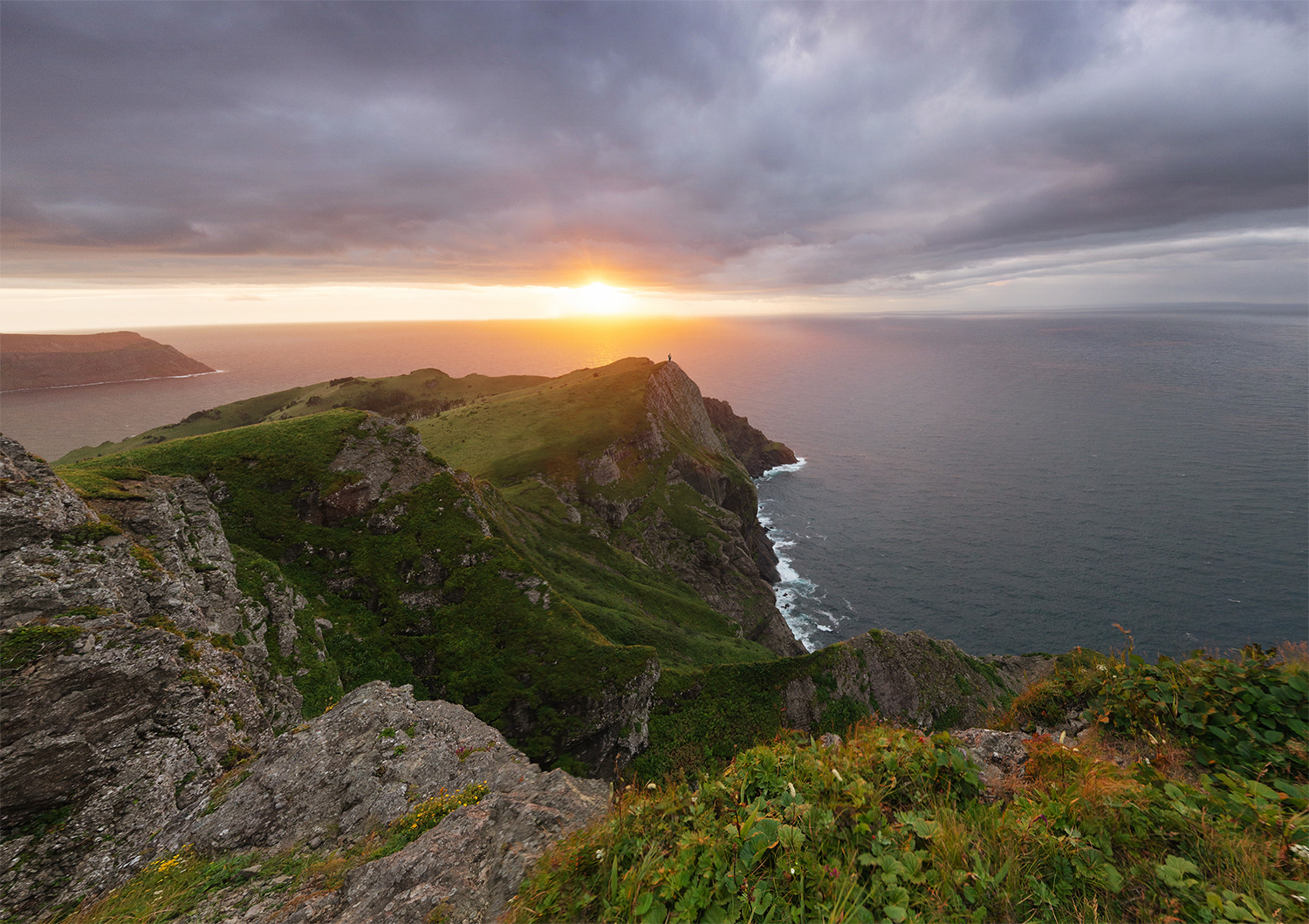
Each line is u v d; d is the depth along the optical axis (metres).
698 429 177.88
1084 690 8.68
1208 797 5.40
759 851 5.23
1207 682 7.05
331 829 14.83
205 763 19.22
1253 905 4.25
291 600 43.78
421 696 50.06
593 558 100.62
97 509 35.62
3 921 14.33
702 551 118.56
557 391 170.00
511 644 54.38
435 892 7.07
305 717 34.94
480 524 65.19
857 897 4.75
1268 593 101.00
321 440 65.25
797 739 7.50
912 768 6.36
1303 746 5.96
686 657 74.38
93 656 19.41
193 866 14.29
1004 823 5.36
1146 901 4.68
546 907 5.59
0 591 20.23
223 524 56.81
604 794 9.98
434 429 158.38
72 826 16.39
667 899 5.08
